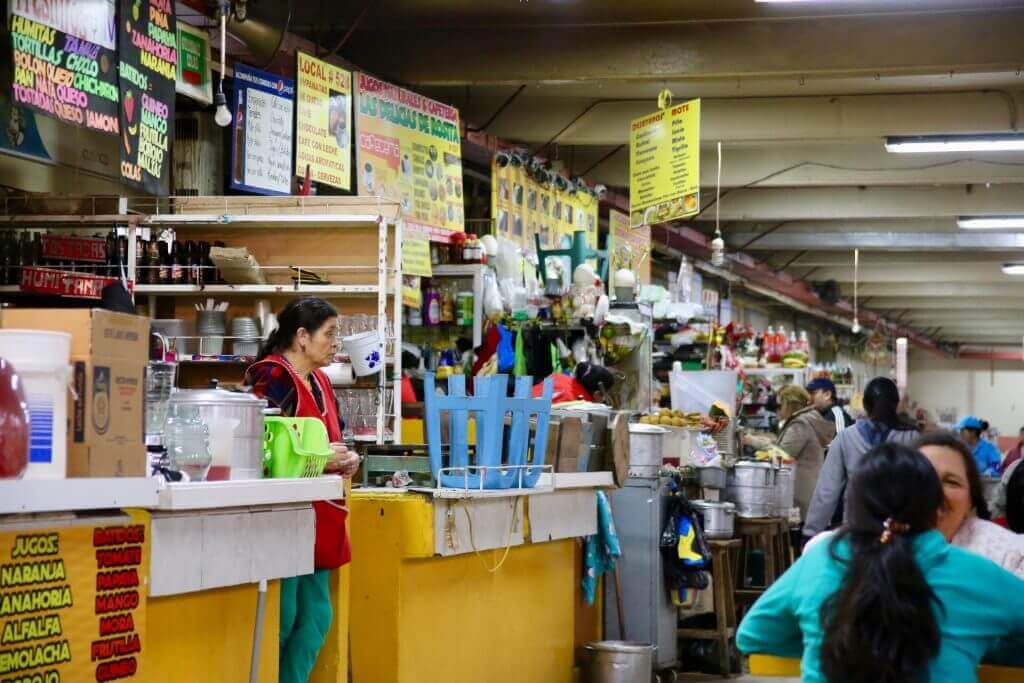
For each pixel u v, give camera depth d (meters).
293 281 7.38
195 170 8.42
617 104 14.12
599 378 8.14
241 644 4.01
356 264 7.51
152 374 3.86
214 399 3.93
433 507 5.21
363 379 7.52
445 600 5.51
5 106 7.16
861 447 6.88
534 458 5.98
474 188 13.73
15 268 7.05
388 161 9.41
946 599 2.79
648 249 15.19
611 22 11.47
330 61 10.32
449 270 9.07
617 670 6.87
